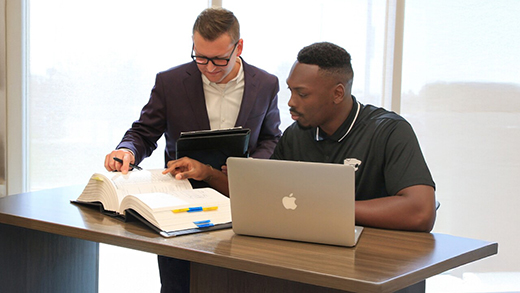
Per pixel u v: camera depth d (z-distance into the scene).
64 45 3.04
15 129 3.04
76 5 3.02
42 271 1.81
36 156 3.09
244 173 1.29
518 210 2.89
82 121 3.07
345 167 1.20
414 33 2.85
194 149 1.75
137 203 1.41
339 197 1.22
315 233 1.26
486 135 2.88
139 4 2.99
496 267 2.92
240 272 1.32
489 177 2.89
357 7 2.84
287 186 1.26
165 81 2.14
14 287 1.70
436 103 2.87
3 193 3.06
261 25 2.89
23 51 3.03
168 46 3.00
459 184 2.90
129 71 3.03
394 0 2.82
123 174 1.65
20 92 3.03
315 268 1.07
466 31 2.84
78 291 2.00
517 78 2.85
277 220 1.29
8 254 1.67
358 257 1.16
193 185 1.83
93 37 3.03
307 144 1.83
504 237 2.90
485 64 2.85
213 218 1.43
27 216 1.49
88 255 2.05
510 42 2.83
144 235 1.31
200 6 2.96
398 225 1.44
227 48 1.87
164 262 2.07
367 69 2.86
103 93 3.05
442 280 2.94
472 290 2.93
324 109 1.64
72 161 3.10
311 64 1.61
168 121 2.17
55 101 3.06
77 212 1.56
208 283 1.37
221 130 1.76
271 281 1.28
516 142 2.87
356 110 1.73
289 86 1.65
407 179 1.54
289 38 2.88
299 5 2.86
